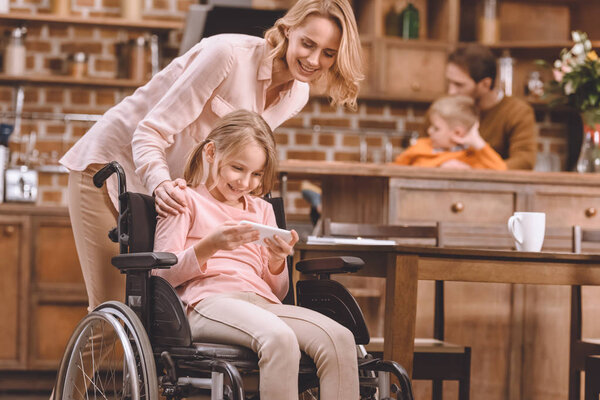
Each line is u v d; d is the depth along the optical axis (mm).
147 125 2734
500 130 5773
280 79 2918
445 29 6617
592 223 4844
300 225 5551
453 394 4285
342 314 2574
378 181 4672
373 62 6379
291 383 2199
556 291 4488
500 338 4438
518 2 6938
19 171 5531
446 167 4805
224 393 2164
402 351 2803
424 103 6680
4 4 6191
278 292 2674
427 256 2836
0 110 6211
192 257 2387
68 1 6242
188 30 5875
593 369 3424
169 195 2588
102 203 2959
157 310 2350
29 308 5402
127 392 2320
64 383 2650
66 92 6297
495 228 4680
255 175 2586
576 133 6852
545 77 6832
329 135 6633
